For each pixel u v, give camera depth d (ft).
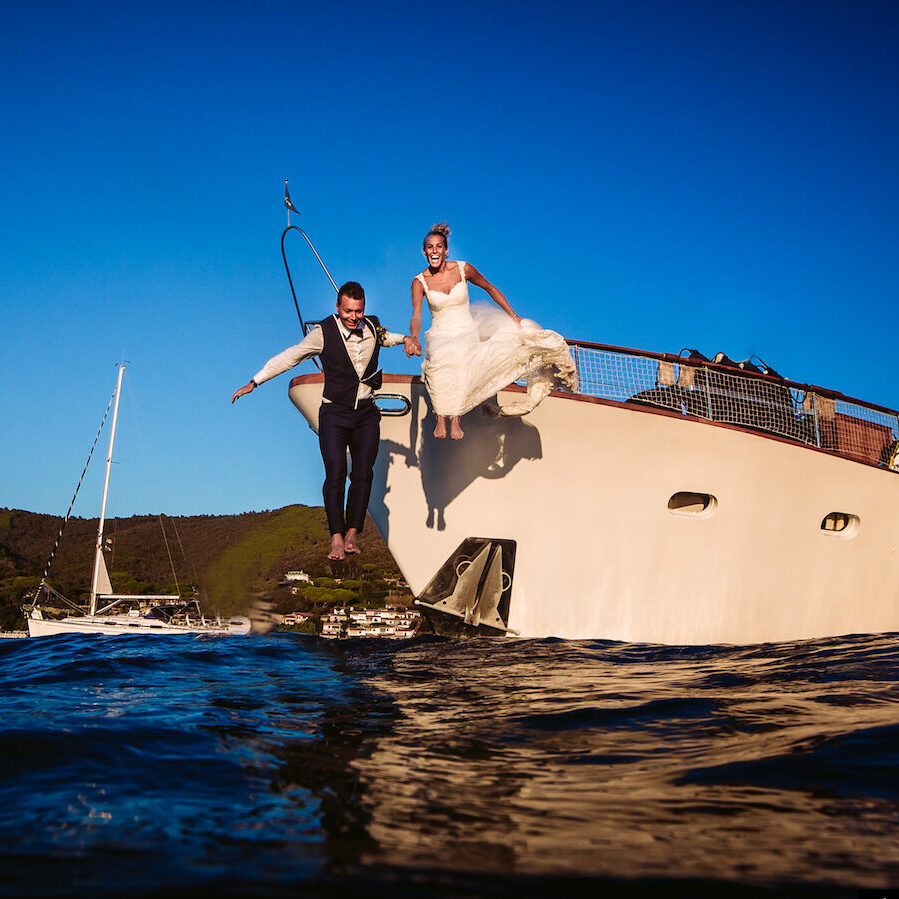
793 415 24.02
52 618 89.61
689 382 22.77
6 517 266.16
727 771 8.14
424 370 19.01
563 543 21.90
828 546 23.90
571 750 9.19
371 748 9.15
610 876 5.39
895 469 25.25
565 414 21.77
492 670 15.58
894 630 24.67
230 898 4.84
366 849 5.83
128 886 5.01
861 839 6.18
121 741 8.91
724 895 5.10
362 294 17.44
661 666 16.29
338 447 17.63
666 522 22.30
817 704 11.54
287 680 14.02
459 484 21.88
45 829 6.09
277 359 17.37
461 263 19.34
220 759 8.41
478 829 6.36
